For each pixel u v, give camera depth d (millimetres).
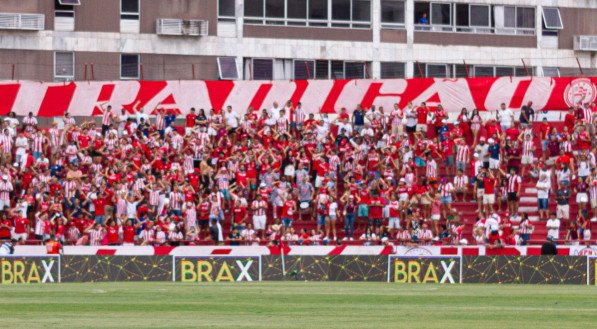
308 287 65312
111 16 129250
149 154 103812
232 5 133125
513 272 73000
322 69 136375
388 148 104125
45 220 93688
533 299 53000
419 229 95312
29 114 108688
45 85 115688
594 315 41906
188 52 131750
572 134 107062
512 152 104625
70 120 108000
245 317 40375
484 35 141750
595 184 99375
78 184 98000
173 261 77125
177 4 131125
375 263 76438
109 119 111500
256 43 133875
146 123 109375
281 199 99062
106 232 93062
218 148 105125
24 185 100062
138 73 130125
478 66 141625
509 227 94625
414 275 75312
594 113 112938
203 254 81562
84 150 104688
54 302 49250
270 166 102125
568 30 144125
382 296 54938
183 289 62062
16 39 126062
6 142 104125
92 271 75562
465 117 109812
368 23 138000
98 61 128750
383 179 101562
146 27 130250
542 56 143125
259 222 98125
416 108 112375
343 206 103562
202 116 107500
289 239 94812
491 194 98875
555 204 103250
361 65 137500
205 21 131625
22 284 70062
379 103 116000
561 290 62281
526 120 110875
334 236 97562
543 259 72438
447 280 74312
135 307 45938
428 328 35625
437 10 140375
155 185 96688
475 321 38656
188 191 97062
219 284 70000
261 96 116625
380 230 96750
